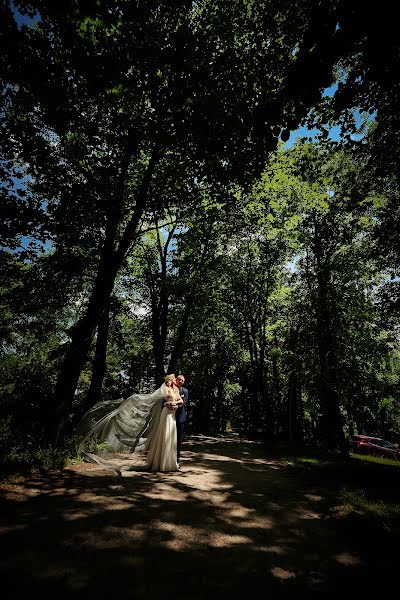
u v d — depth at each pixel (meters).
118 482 5.64
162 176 10.05
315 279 16.38
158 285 17.05
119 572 2.77
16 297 9.41
